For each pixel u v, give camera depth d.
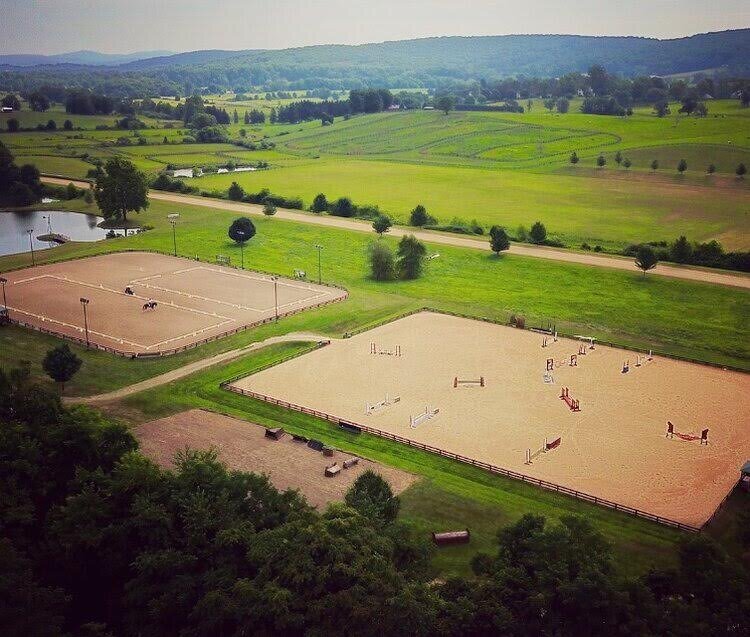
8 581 61.91
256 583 63.78
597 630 61.00
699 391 124.25
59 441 83.62
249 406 117.19
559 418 114.06
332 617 60.31
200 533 70.56
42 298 170.12
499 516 88.44
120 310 162.38
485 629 61.22
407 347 143.62
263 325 153.50
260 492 76.62
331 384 126.06
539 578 63.09
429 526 85.81
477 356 139.38
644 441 106.81
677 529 85.75
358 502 76.38
